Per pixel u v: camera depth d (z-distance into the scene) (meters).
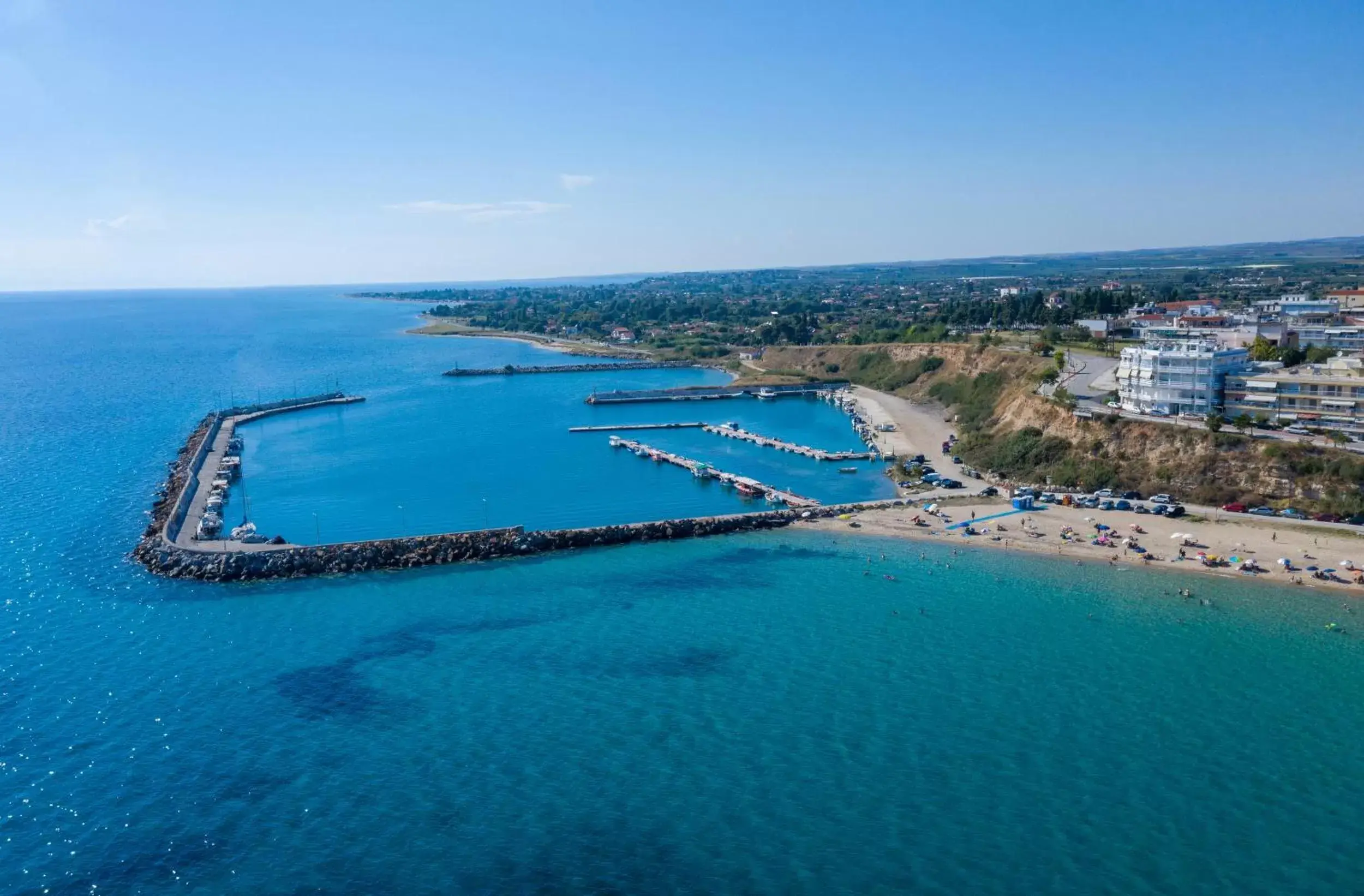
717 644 103.88
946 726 85.88
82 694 92.56
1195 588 117.38
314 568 128.12
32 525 148.00
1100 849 69.25
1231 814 73.12
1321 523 136.38
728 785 77.00
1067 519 144.88
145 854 68.94
